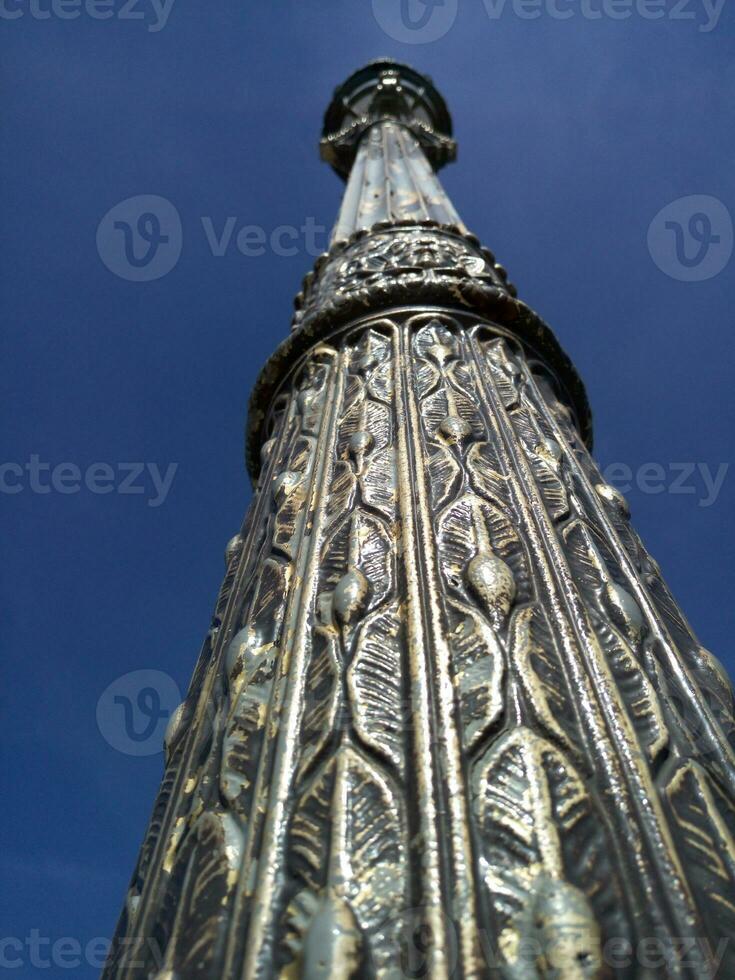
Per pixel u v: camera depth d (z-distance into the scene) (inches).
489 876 56.9
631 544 114.8
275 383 183.8
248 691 81.8
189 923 61.2
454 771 64.1
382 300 175.6
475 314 174.6
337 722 71.2
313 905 56.7
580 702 72.4
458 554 91.9
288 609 92.2
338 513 106.7
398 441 121.6
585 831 60.9
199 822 70.3
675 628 98.1
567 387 183.3
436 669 74.3
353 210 261.6
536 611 84.1
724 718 83.3
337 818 62.3
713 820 64.9
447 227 216.7
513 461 119.3
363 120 366.6
